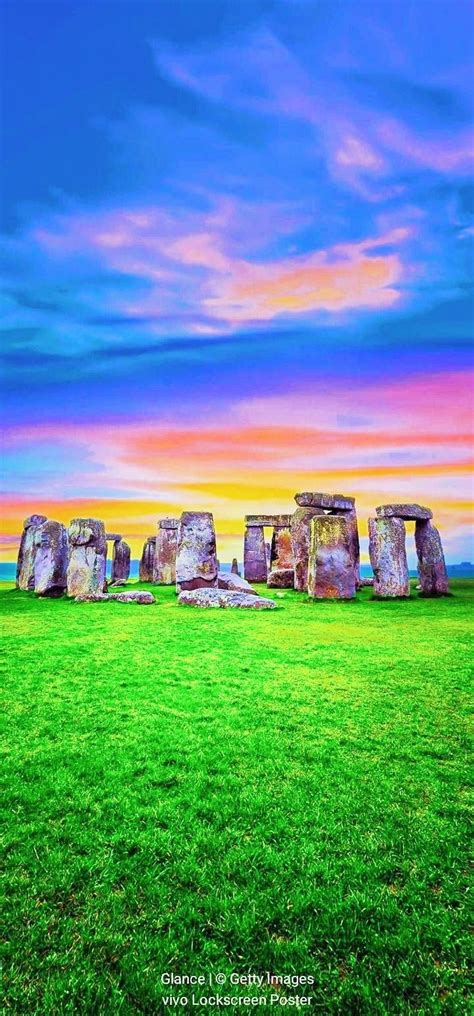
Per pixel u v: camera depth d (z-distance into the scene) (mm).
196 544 19812
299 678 7867
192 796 4293
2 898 3150
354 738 5547
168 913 3043
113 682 7602
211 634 11555
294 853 3564
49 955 2775
